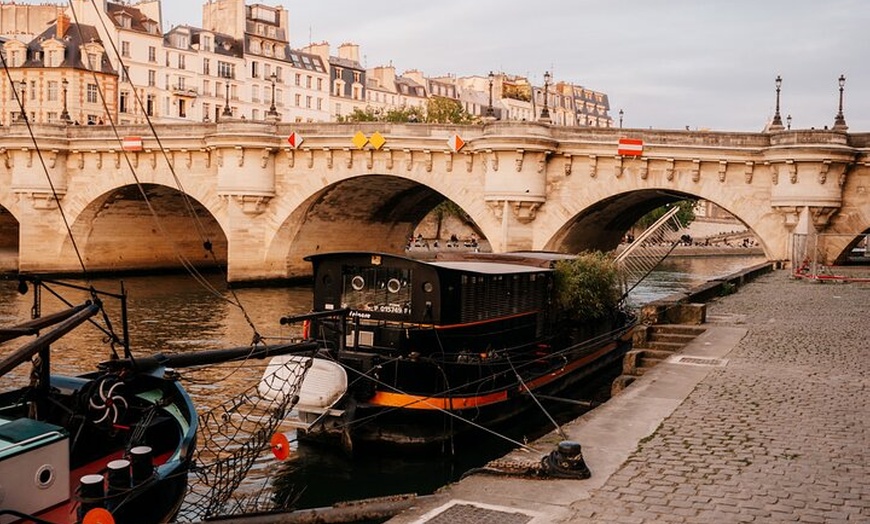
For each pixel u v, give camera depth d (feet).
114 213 184.03
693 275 228.22
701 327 66.49
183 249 205.87
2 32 306.35
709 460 32.65
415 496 31.07
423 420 60.08
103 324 115.65
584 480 30.40
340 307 65.98
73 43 263.08
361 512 29.81
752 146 123.34
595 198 133.90
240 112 306.55
